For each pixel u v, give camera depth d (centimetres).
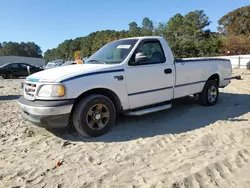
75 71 424
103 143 407
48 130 477
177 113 588
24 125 517
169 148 381
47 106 389
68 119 406
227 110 606
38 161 350
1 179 304
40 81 408
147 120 533
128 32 7831
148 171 310
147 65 494
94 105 425
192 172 299
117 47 515
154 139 420
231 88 987
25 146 406
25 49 13550
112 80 441
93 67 445
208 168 306
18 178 305
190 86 588
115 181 290
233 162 321
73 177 303
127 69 464
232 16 7388
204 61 629
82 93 416
